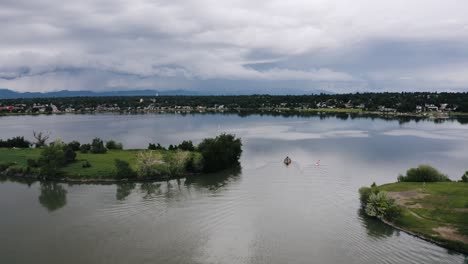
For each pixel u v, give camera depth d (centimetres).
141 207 7844
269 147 14662
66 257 5734
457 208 6819
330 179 9794
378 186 8481
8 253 5888
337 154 13200
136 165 10719
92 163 11162
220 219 7100
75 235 6512
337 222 6888
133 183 9762
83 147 12950
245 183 9462
